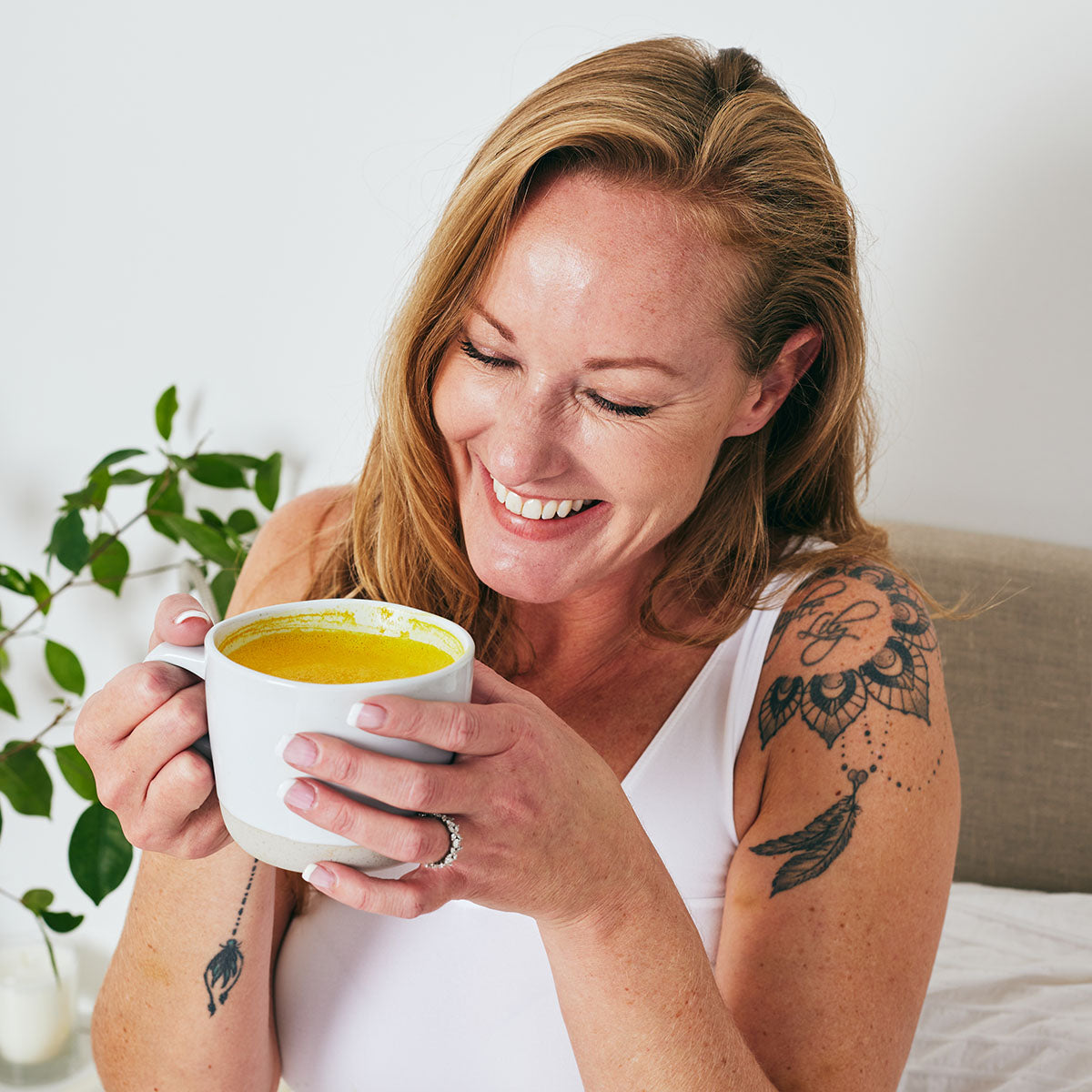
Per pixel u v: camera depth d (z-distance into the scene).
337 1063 0.93
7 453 1.74
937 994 1.26
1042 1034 1.19
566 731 0.62
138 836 0.61
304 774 0.49
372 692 0.48
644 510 0.76
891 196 1.39
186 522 1.49
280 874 0.95
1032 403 1.43
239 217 1.56
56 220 1.62
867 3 1.33
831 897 0.81
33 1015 1.64
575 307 0.68
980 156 1.36
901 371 1.45
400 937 0.90
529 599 0.80
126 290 1.63
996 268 1.39
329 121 1.50
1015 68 1.32
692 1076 0.69
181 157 1.56
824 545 0.99
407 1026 0.90
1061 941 1.35
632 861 0.65
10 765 1.59
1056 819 1.47
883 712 0.85
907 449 1.48
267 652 0.55
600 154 0.68
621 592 0.93
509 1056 0.88
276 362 1.61
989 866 1.50
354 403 1.60
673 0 1.38
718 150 0.68
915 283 1.42
